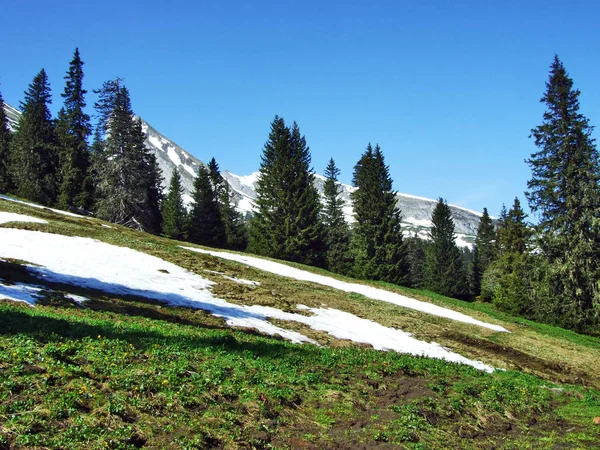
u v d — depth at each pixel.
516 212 74.94
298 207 71.50
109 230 45.75
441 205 95.25
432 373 18.45
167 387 10.86
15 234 31.23
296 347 18.31
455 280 92.56
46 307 17.39
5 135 85.38
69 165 72.00
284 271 46.22
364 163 80.12
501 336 36.56
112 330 14.48
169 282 28.75
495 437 13.36
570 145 47.59
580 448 12.94
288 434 10.62
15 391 9.17
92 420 8.78
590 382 26.78
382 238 74.19
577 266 46.22
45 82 79.94
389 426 12.11
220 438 9.59
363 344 24.27
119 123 61.66
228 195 96.12
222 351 14.81
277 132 74.75
